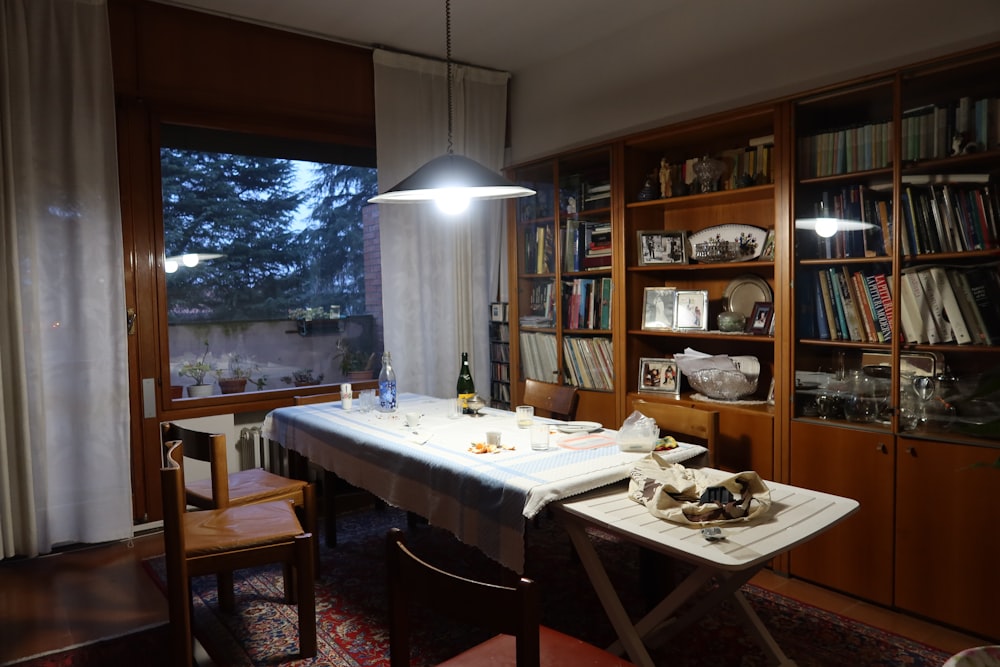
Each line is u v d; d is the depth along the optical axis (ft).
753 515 5.80
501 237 15.35
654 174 11.73
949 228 7.74
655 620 6.34
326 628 8.19
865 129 8.44
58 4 10.19
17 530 10.28
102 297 10.62
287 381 13.21
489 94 15.14
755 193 10.09
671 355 12.24
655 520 5.92
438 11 11.91
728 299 10.94
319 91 13.04
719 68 11.27
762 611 8.38
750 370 10.54
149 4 11.17
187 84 11.60
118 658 7.64
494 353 15.15
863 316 8.55
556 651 5.10
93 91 10.44
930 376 7.95
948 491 7.74
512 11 11.96
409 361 14.15
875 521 8.41
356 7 11.69
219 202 12.35
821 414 8.98
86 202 10.45
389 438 8.55
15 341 9.96
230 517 7.86
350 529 11.71
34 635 8.18
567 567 9.89
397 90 13.74
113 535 10.82
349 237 13.89
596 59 13.47
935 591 7.89
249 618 8.53
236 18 12.01
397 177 13.80
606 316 11.91
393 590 4.48
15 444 10.14
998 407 7.42
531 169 13.38
